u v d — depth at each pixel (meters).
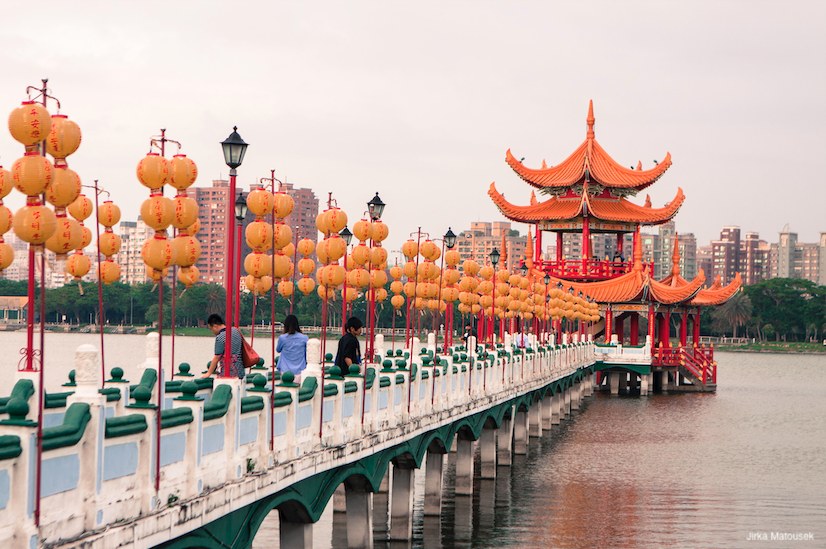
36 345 66.06
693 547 24.42
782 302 187.75
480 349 32.94
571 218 79.31
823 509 29.52
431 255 27.19
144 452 9.92
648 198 83.50
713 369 80.56
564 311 57.12
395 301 28.77
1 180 12.50
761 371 119.50
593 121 82.94
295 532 15.59
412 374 21.34
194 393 11.12
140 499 9.86
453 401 25.73
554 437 46.25
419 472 35.34
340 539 23.86
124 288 61.06
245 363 14.60
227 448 11.91
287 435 13.87
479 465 37.12
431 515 26.28
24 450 8.10
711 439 46.88
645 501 30.39
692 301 80.44
